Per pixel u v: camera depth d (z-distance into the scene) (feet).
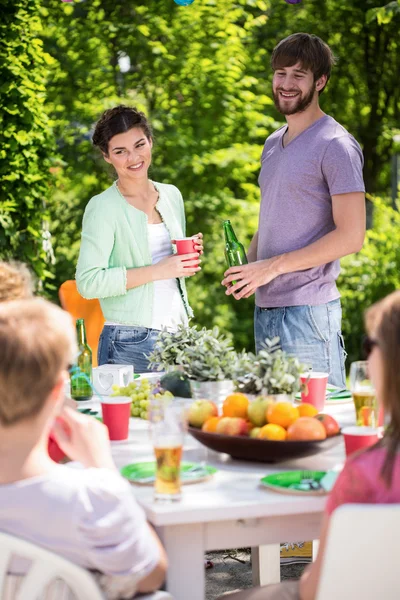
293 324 13.28
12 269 10.00
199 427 8.56
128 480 7.57
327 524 6.32
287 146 13.39
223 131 37.68
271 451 7.86
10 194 23.79
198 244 13.89
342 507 5.79
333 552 5.87
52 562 5.87
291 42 12.94
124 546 6.07
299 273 13.20
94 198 13.99
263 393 8.66
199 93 36.63
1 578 5.93
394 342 6.16
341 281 34.12
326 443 7.88
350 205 12.76
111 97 35.73
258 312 13.85
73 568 5.88
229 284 13.34
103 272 13.65
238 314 40.27
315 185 13.10
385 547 5.85
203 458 8.46
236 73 36.65
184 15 36.29
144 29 35.35
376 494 6.23
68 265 36.32
